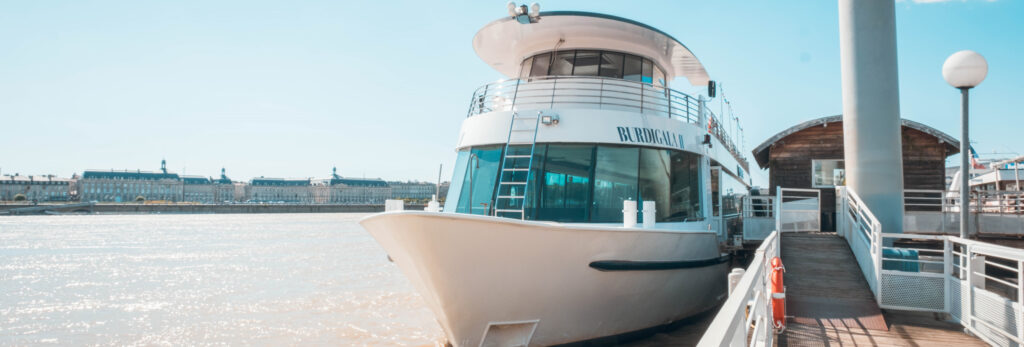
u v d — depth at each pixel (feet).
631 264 28.68
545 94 38.68
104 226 270.05
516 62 43.75
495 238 24.22
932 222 44.83
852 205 38.73
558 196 33.04
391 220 23.97
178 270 100.89
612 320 30.14
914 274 29.35
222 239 184.03
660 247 30.81
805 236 42.32
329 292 74.43
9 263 114.52
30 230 234.58
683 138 38.24
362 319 56.59
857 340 24.41
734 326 8.46
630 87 38.50
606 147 33.99
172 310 62.95
